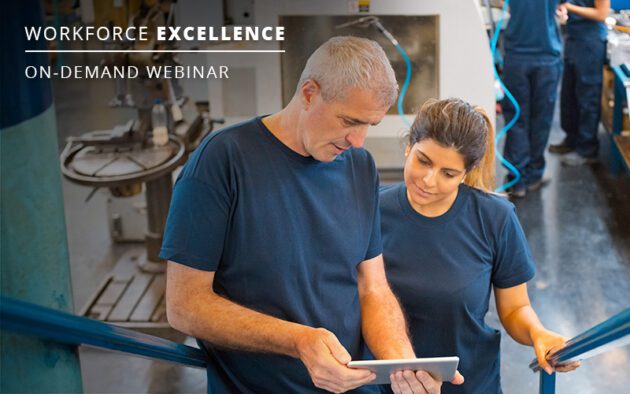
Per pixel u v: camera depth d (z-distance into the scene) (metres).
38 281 1.60
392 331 2.08
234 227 1.90
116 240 5.46
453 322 2.36
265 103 5.31
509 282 2.46
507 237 2.39
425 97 5.26
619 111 6.18
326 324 2.01
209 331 1.87
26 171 1.54
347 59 1.75
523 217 5.73
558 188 6.15
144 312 4.54
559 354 2.21
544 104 5.84
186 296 1.89
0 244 1.49
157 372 4.13
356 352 2.11
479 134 2.14
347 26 5.07
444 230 2.36
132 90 4.26
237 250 1.92
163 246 1.89
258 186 1.88
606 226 5.57
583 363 4.11
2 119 1.47
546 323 4.52
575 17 6.18
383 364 1.80
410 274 2.36
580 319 4.54
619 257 5.17
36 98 1.55
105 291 4.77
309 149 1.86
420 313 2.37
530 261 2.45
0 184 1.48
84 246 5.45
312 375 1.80
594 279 4.93
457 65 5.17
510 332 2.49
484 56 5.15
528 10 5.54
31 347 1.52
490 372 2.46
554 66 5.71
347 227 2.01
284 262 1.93
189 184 1.87
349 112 1.77
